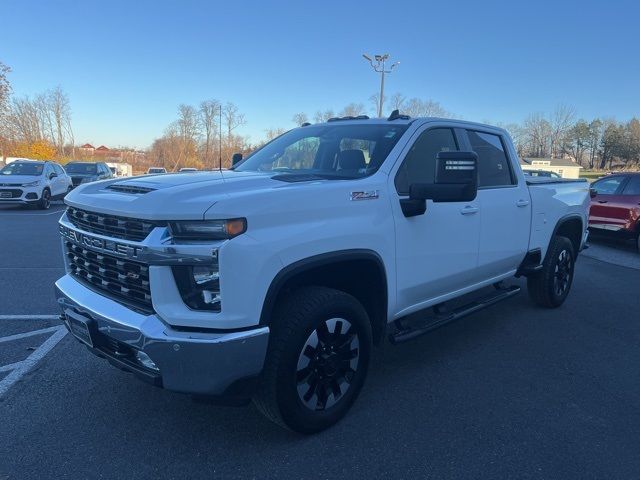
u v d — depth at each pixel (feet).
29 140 199.41
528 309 19.71
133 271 9.02
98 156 267.80
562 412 11.59
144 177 11.24
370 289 11.52
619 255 34.45
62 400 11.68
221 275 8.30
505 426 10.91
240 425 10.77
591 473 9.32
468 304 15.02
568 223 20.07
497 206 14.92
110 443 10.01
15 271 24.34
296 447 9.98
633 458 9.82
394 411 11.48
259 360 8.79
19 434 10.26
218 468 9.28
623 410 11.74
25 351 14.40
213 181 10.03
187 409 11.37
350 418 11.12
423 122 13.07
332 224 9.89
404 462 9.56
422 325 12.95
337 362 10.49
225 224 8.32
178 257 8.32
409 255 11.88
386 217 11.14
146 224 8.66
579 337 16.62
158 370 8.73
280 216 9.03
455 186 10.52
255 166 13.93
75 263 11.05
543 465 9.54
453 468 9.41
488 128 15.75
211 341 8.32
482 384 12.99
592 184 39.47
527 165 220.23
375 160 11.85
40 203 55.83
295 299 9.78
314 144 13.39
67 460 9.43
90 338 9.64
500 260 15.53
